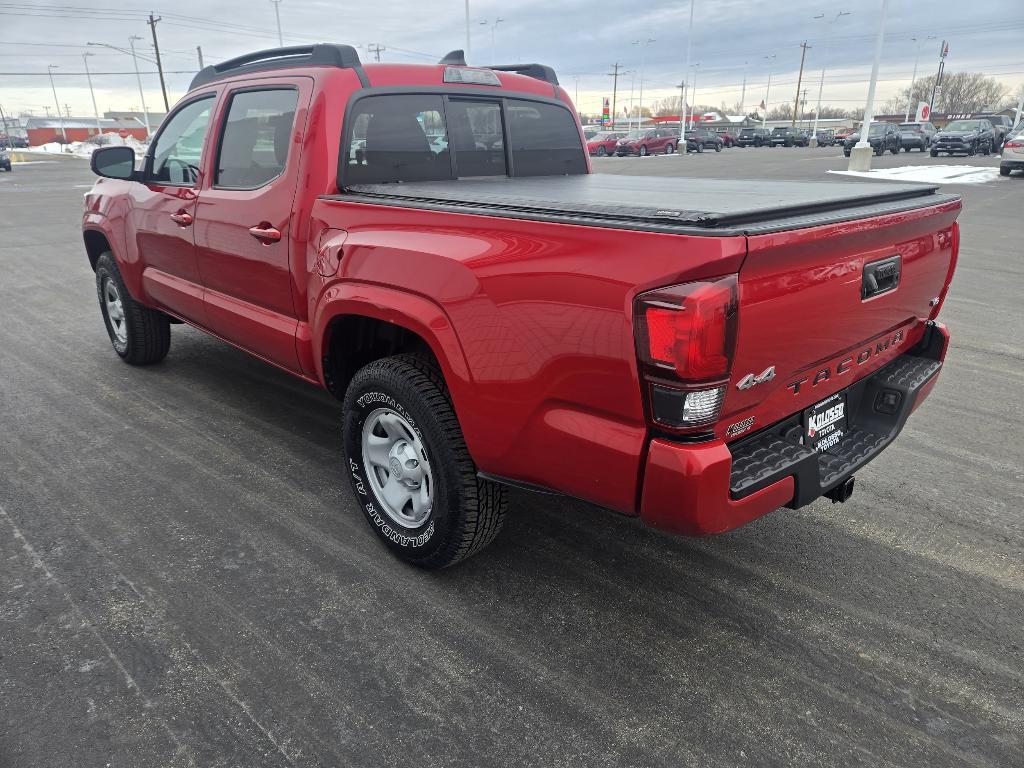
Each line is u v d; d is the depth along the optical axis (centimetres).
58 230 1342
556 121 444
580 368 212
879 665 251
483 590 288
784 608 281
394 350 324
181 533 323
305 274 321
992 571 306
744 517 217
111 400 480
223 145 372
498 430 240
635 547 321
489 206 246
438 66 370
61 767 205
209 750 211
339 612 273
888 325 272
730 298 190
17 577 290
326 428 439
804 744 218
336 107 317
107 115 14325
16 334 637
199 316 426
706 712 229
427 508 284
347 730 220
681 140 4281
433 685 238
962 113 11812
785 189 291
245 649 252
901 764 212
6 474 375
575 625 268
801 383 240
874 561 313
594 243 205
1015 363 576
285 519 337
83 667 243
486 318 233
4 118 12394
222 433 430
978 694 239
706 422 200
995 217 1416
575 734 220
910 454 416
